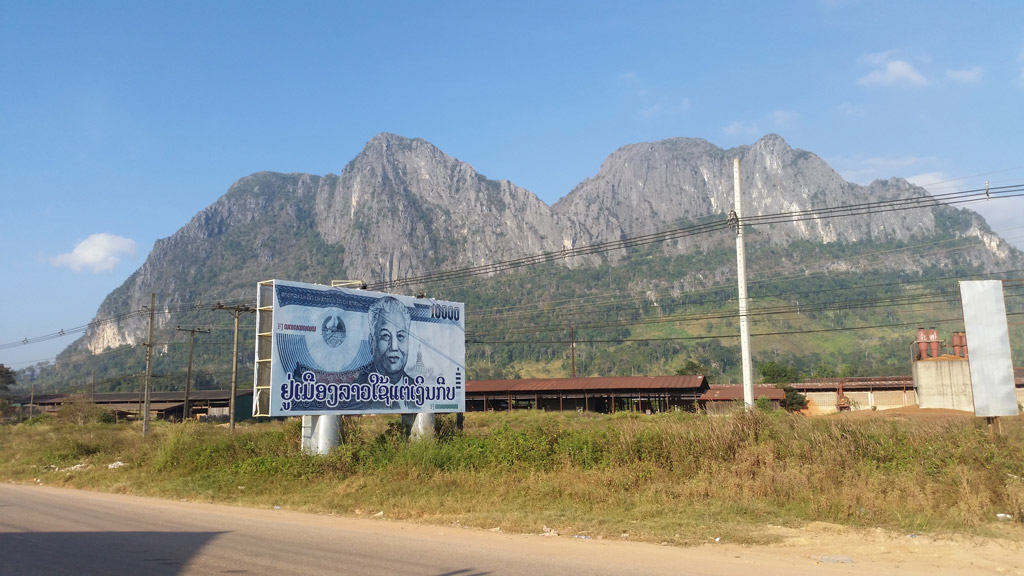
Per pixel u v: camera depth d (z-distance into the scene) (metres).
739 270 25.97
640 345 170.75
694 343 170.12
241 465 19.91
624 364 160.38
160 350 187.12
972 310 15.15
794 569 8.23
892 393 69.94
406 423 24.30
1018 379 58.75
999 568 8.22
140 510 14.95
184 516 13.87
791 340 176.38
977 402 14.78
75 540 10.78
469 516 12.70
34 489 21.02
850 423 15.88
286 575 8.12
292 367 20.59
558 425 19.00
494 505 13.87
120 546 10.20
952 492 11.91
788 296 197.62
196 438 23.50
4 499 17.55
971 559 8.66
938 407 56.75
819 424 16.16
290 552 9.62
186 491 18.09
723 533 10.41
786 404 64.75
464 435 22.73
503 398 71.88
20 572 8.43
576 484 14.53
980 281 15.25
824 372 123.50
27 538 11.03
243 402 82.31
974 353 15.00
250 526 12.34
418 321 24.52
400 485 16.12
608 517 12.03
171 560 9.09
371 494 15.62
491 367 172.12
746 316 25.39
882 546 9.48
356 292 22.72
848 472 13.45
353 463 18.91
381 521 12.98
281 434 22.81
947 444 14.09
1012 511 10.93
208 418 78.81
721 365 157.75
